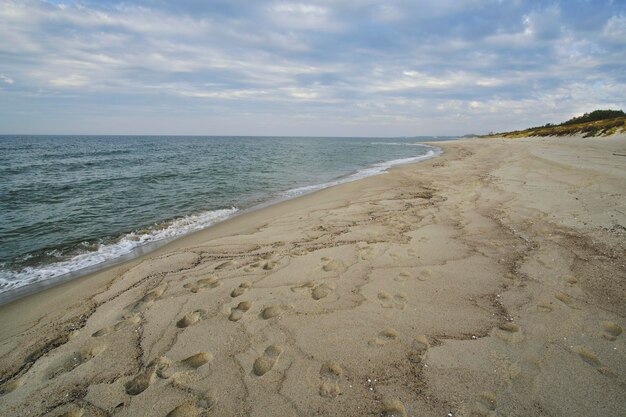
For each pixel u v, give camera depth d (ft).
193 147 157.58
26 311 11.35
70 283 14.07
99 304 11.09
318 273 12.70
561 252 13.62
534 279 11.54
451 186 31.89
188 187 39.27
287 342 8.59
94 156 94.43
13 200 31.30
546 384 6.88
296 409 6.48
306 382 7.18
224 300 10.89
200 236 20.07
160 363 7.98
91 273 15.53
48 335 9.46
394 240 16.19
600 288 10.70
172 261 14.49
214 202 30.89
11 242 20.02
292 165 66.28
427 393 6.77
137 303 10.94
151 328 9.47
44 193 34.88
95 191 36.24
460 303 10.25
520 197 23.81
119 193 35.14
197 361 7.99
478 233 16.71
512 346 8.14
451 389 6.85
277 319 9.66
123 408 6.70
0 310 11.80
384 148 143.54
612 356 7.64
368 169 57.57
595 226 16.33
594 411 6.22
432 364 7.61
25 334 9.65
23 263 16.94
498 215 19.70
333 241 16.49
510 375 7.18
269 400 6.72
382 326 9.17
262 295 11.14
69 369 7.97
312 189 37.50
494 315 9.55
